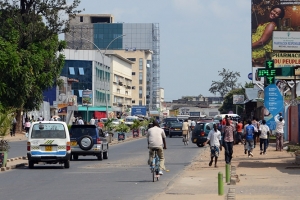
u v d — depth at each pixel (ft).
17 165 92.89
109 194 56.08
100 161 106.01
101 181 69.51
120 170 86.02
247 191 57.26
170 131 230.68
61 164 98.99
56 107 276.41
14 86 182.29
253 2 220.02
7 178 73.46
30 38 193.57
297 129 152.46
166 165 95.76
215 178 72.13
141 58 551.18
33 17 197.06
